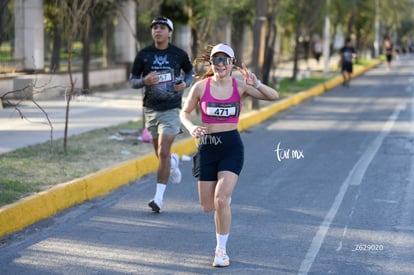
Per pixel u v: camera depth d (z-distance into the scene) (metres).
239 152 12.84
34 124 28.91
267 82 48.25
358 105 43.53
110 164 20.45
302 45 86.06
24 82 38.00
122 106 37.22
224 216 12.56
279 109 40.34
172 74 16.52
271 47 48.00
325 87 56.28
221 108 12.71
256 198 18.19
